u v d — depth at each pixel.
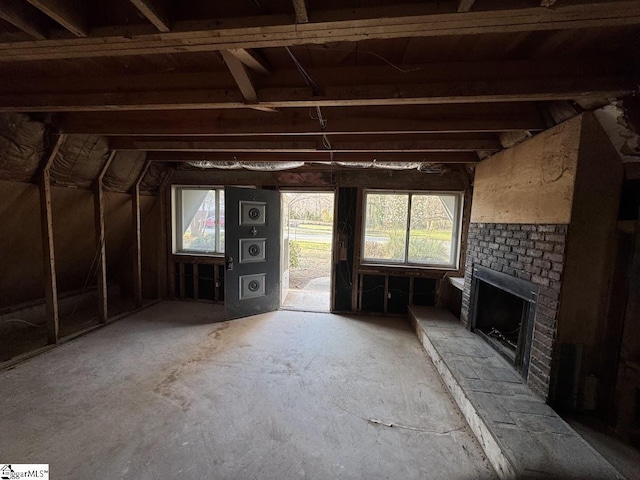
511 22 1.13
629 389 1.85
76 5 1.17
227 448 1.78
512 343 2.78
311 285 6.45
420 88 1.70
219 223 4.71
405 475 1.63
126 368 2.68
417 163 3.53
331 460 1.72
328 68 1.76
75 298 4.21
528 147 2.35
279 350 3.12
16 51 1.37
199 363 2.81
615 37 1.41
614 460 1.68
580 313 1.96
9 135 2.33
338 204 4.30
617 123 1.74
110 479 1.55
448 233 4.21
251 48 1.49
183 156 3.77
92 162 3.18
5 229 2.85
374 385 2.50
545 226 2.12
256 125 2.50
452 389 2.36
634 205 1.85
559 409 2.03
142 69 1.85
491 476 1.64
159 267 4.75
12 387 2.35
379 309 4.35
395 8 1.10
